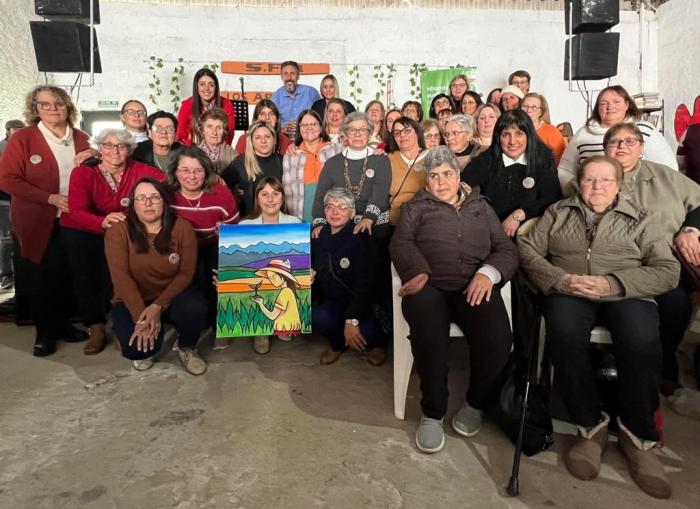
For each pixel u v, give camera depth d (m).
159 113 3.15
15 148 2.90
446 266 2.12
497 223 2.25
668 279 1.91
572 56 5.18
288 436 2.02
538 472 1.81
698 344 2.70
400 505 1.62
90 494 1.67
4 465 1.82
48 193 2.87
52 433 2.03
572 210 2.16
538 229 2.24
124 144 2.83
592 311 1.97
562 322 1.90
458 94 5.02
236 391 2.40
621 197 2.10
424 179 2.99
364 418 2.17
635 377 1.79
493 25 6.47
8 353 2.92
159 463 1.83
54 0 4.48
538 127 3.56
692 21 6.09
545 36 6.54
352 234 2.71
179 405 2.26
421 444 1.92
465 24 6.44
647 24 6.73
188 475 1.76
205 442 1.96
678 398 2.24
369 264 2.66
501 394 1.97
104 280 3.01
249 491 1.68
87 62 4.57
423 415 2.02
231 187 3.27
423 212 2.22
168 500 1.64
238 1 6.17
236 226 2.67
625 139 2.32
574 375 1.88
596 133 2.81
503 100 4.07
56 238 2.96
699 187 2.35
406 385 2.16
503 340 1.96
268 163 3.29
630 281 1.90
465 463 1.86
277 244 2.68
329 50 6.34
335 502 1.63
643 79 6.80
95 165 2.85
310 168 3.26
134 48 6.08
